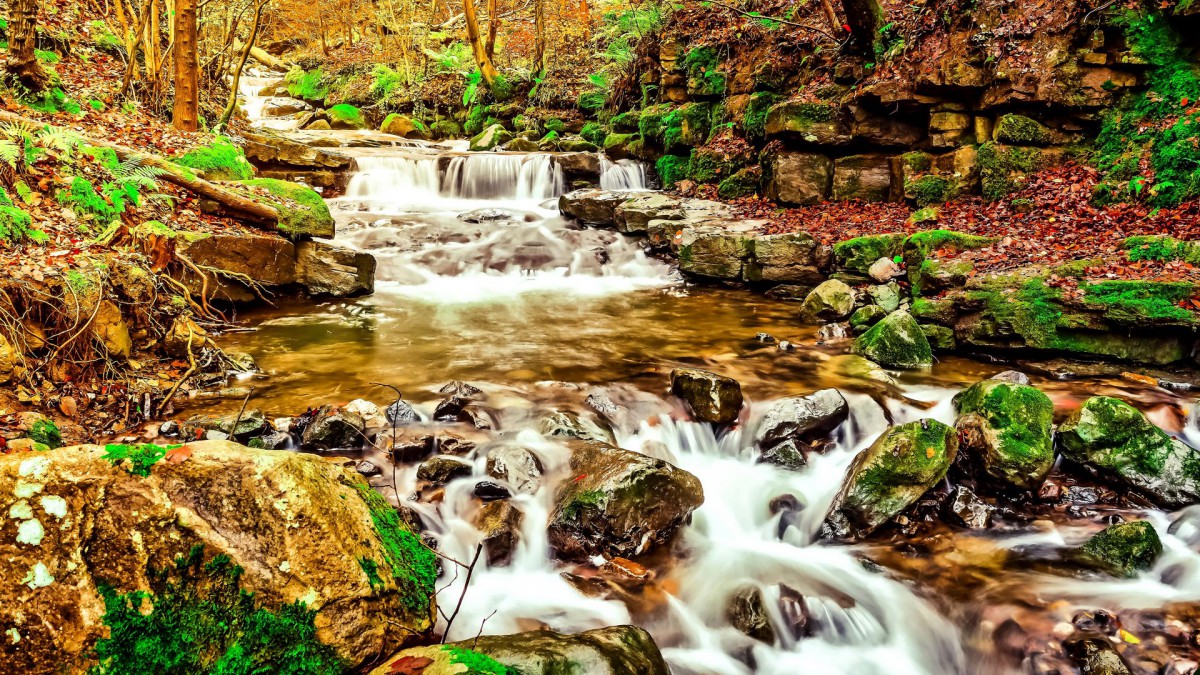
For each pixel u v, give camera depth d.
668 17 16.42
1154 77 9.58
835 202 11.98
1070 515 4.65
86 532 2.43
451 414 5.58
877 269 9.03
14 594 2.30
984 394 5.22
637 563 4.09
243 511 2.63
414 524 4.04
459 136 21.59
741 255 10.38
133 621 2.40
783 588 4.02
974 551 4.34
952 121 10.86
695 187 14.22
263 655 2.52
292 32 29.69
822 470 5.28
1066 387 6.34
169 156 9.45
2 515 2.37
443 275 10.84
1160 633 3.57
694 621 3.76
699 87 14.82
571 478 4.48
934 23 10.97
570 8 22.27
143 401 5.25
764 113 12.93
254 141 13.30
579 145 17.50
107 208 7.23
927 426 4.78
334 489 2.97
